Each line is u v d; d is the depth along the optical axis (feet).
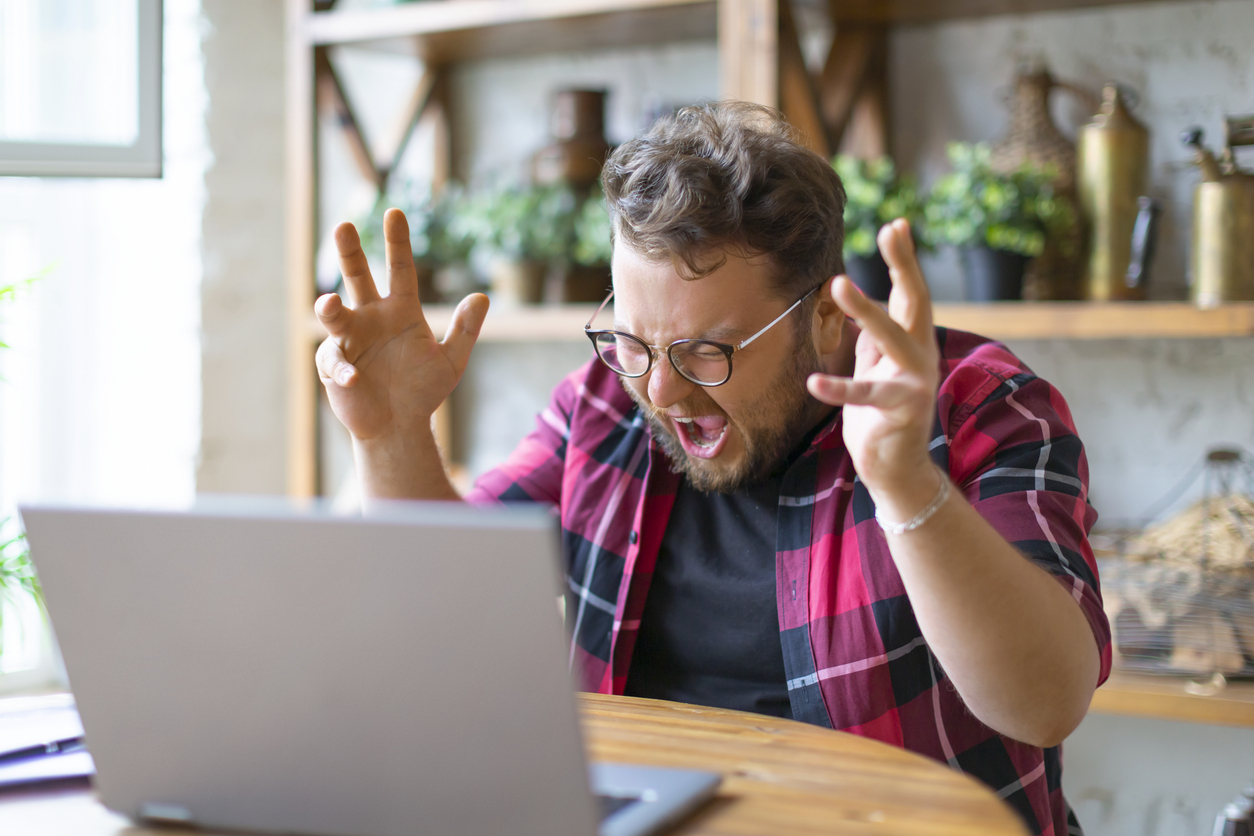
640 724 3.19
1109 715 7.18
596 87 8.16
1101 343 7.26
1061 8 7.19
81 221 8.76
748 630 4.18
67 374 8.75
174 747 2.48
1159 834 7.07
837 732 3.10
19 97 6.93
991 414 3.88
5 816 2.64
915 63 7.67
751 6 6.84
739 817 2.42
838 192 3.97
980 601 2.79
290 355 8.70
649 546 4.41
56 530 2.42
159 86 6.98
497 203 8.14
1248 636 5.72
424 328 4.07
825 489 4.14
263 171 9.29
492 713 2.21
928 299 2.61
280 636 2.31
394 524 2.18
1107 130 6.43
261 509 2.28
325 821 2.40
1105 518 7.26
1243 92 6.82
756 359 3.76
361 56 9.76
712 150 3.77
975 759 3.83
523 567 2.11
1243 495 6.13
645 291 3.71
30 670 8.44
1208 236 6.10
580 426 4.77
